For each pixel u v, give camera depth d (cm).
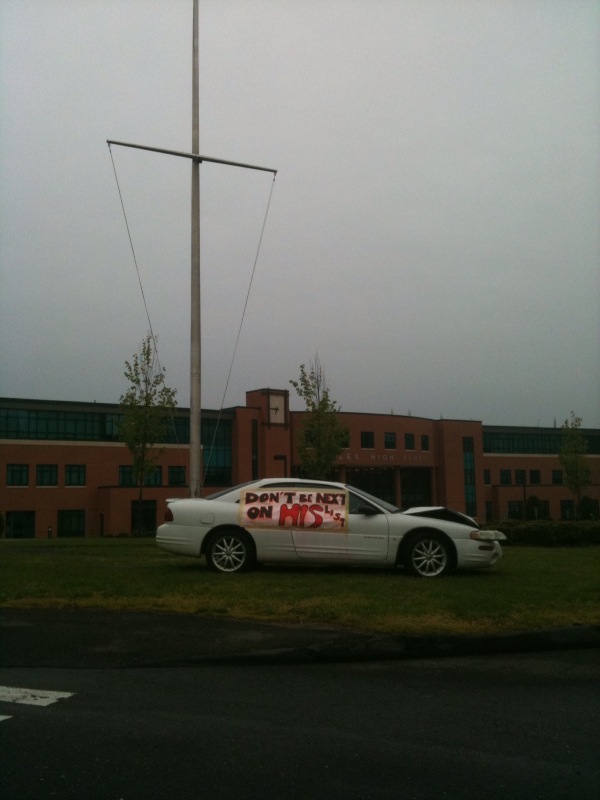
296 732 511
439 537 1073
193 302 1686
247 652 689
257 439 5597
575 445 5388
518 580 1030
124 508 4778
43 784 426
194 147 1739
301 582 986
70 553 1454
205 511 1096
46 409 4938
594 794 420
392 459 6141
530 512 6369
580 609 846
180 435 5397
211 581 992
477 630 760
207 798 410
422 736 507
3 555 1363
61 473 4847
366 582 990
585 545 1969
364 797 414
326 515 1084
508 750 483
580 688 621
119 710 553
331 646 704
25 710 551
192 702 573
